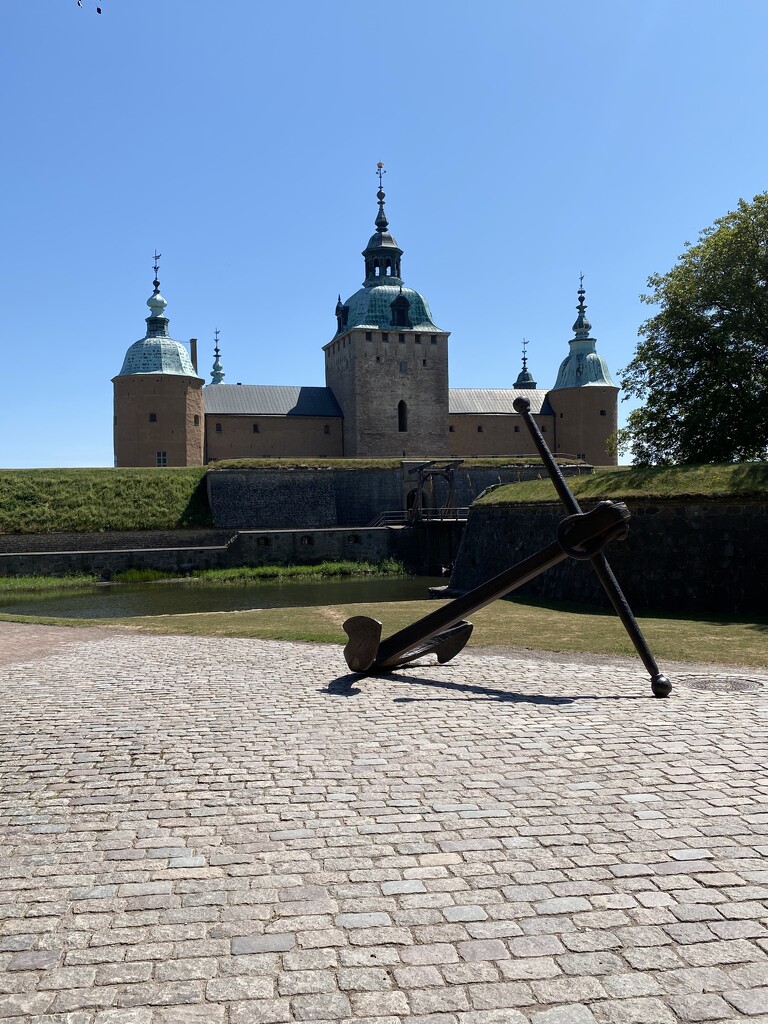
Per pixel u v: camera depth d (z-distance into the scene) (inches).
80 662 490.0
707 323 1194.0
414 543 1802.4
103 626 667.4
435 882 186.2
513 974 150.6
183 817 227.9
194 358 3016.7
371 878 188.7
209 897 181.2
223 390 2568.9
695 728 309.1
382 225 2719.0
